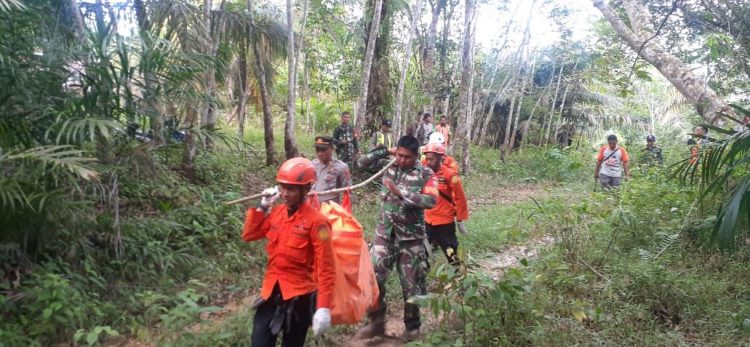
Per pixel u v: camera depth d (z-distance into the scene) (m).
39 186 4.55
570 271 6.06
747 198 4.11
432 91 16.09
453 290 4.25
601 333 4.63
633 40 6.65
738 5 7.12
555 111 25.08
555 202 7.46
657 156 13.02
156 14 7.89
